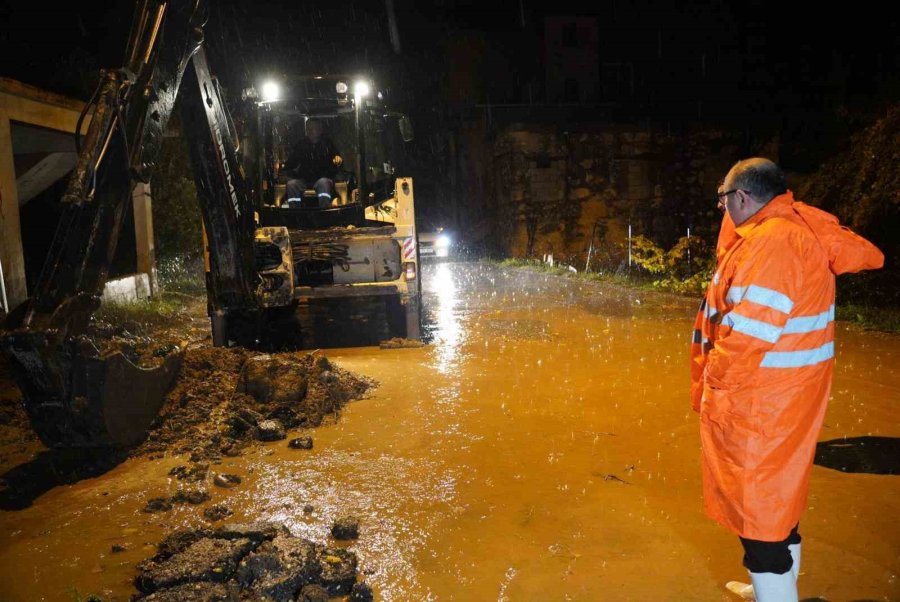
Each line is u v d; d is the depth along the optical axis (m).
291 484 4.66
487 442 5.39
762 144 23.98
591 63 30.73
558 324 10.85
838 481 4.49
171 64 5.81
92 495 4.57
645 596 3.24
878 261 2.71
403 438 5.54
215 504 4.38
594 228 23.89
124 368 5.07
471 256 27.66
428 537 3.85
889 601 3.15
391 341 9.31
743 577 3.39
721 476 2.74
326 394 6.43
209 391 6.29
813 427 2.69
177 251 17.25
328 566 3.43
